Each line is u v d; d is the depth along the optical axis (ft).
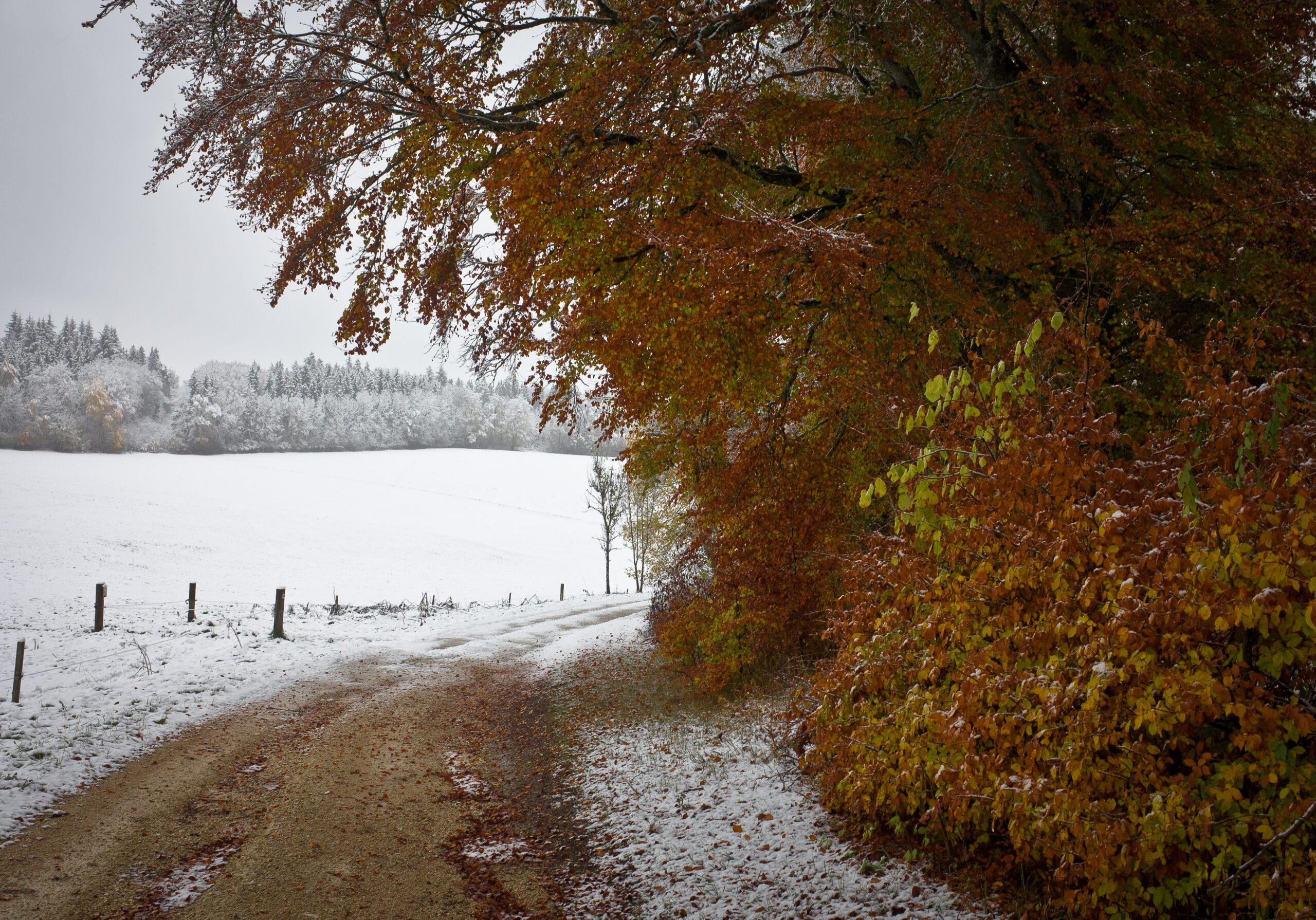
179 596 101.35
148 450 358.84
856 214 26.86
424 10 27.66
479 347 38.81
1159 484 12.64
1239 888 10.99
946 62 33.04
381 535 182.80
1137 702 11.29
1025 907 12.98
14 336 467.11
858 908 14.47
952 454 15.28
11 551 116.57
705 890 16.58
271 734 30.76
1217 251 26.86
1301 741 11.35
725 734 27.04
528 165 24.82
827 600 30.19
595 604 98.02
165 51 29.45
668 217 26.91
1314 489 10.32
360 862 19.11
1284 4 28.43
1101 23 29.17
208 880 17.74
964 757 14.26
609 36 30.73
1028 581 13.55
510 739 32.76
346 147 30.04
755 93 29.37
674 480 44.75
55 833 19.92
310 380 475.31
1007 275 29.91
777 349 29.32
